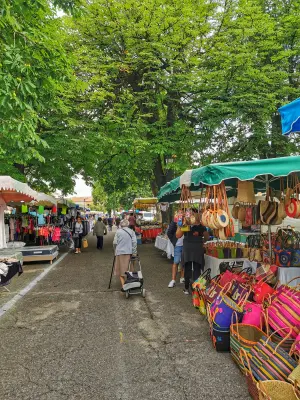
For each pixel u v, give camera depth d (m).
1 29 5.12
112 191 26.97
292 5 15.22
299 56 15.48
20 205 13.62
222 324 4.20
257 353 3.26
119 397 3.23
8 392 3.35
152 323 5.34
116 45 14.37
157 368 3.80
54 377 3.64
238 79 13.43
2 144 7.05
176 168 13.76
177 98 14.76
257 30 13.52
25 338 4.77
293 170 4.64
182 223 6.97
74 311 6.07
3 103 4.72
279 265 5.66
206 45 14.41
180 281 8.41
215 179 4.71
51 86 6.48
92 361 4.01
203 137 14.30
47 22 8.92
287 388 2.82
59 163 13.23
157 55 13.74
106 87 13.67
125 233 7.62
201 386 3.39
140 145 12.77
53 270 10.64
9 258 7.11
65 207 19.39
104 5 13.71
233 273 5.72
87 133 12.93
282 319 3.68
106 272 10.16
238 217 6.69
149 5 13.24
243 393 3.25
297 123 3.59
